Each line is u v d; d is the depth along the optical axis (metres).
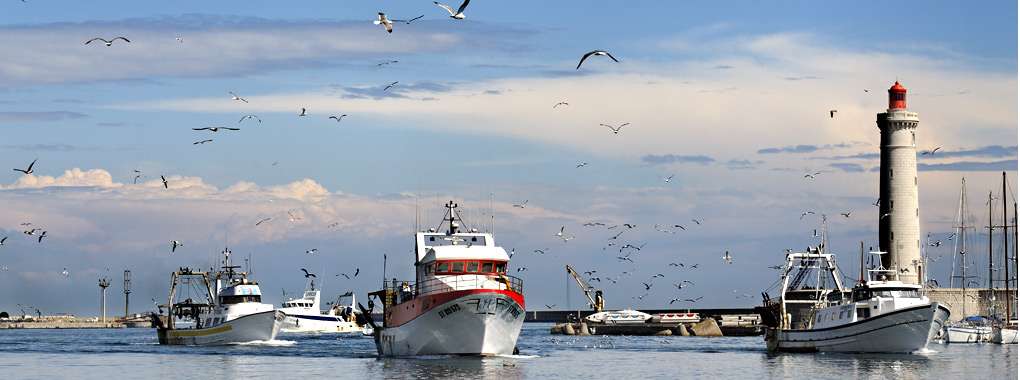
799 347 128.00
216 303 149.38
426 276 107.69
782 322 130.88
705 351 141.25
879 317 117.38
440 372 98.44
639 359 123.81
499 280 104.38
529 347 153.38
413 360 107.69
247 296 146.38
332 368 106.75
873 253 136.62
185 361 120.50
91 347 157.50
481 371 99.44
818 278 130.75
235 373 105.38
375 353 128.75
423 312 103.75
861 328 119.38
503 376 96.12
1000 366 110.88
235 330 145.12
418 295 108.25
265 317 144.75
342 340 169.62
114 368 114.38
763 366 112.19
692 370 108.81
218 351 136.75
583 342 172.38
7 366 119.56
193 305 153.75
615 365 114.56
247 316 144.00
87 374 108.38
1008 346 152.00
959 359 119.19
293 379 98.00
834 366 110.50
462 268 106.12
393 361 109.06
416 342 106.69
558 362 117.19
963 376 102.00
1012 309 193.75
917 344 117.38
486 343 104.25
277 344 147.50
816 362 115.38
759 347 154.12
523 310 105.31
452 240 111.38
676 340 187.38
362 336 188.75
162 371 109.12
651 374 105.00
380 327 116.62
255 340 146.25
